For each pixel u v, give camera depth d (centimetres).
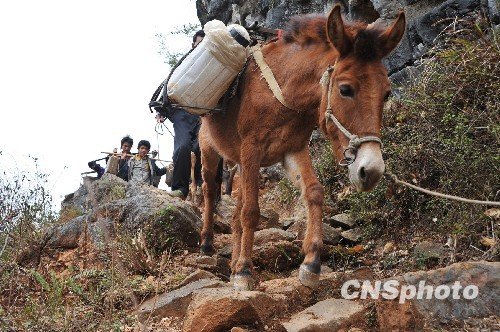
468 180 614
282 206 927
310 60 522
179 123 866
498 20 772
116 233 686
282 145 546
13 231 721
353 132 459
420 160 669
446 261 564
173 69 605
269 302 476
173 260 674
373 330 476
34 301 542
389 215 671
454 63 694
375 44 471
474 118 636
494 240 548
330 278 548
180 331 482
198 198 951
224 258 681
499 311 438
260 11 1270
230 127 589
